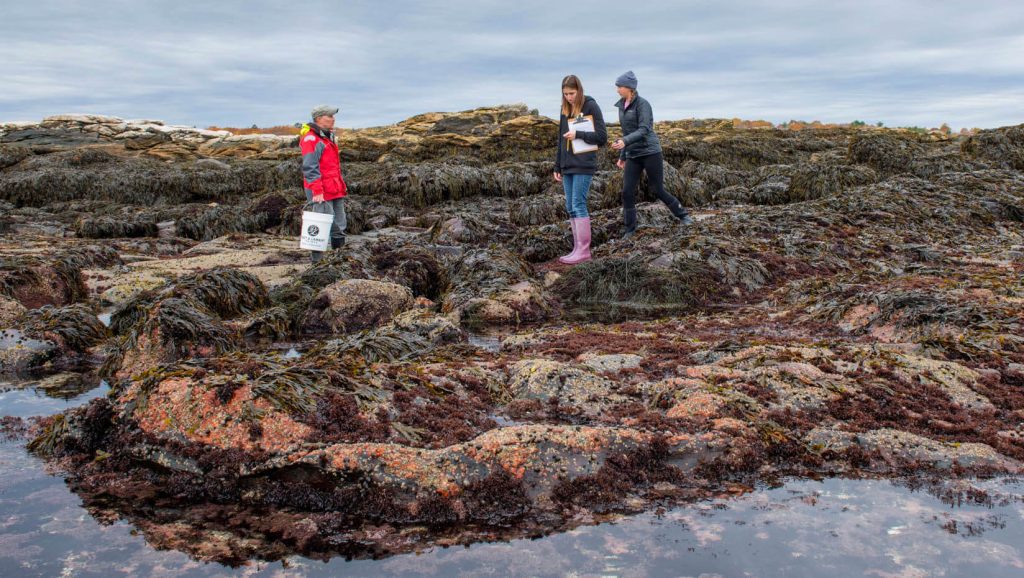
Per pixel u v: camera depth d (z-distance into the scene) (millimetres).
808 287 8805
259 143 36812
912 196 14992
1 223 18484
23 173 26188
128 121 41438
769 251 10953
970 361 5395
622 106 11875
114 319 7715
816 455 3971
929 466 3854
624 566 2977
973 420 4387
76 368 6465
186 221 17984
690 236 11078
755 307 8820
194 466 3766
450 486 3467
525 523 3355
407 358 5812
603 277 9984
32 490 3725
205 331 6395
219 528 3336
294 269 11477
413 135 34031
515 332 7773
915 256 11164
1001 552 3043
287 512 3488
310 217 10500
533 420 4418
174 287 8023
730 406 4359
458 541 3205
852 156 22156
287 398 3957
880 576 2881
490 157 30203
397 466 3521
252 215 18453
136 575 2938
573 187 11297
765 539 3182
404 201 21844
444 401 4457
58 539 3225
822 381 4723
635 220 12445
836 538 3178
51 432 4293
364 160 31500
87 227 17125
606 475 3652
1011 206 14719
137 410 4102
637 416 4387
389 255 10508
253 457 3689
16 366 6391
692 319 7785
